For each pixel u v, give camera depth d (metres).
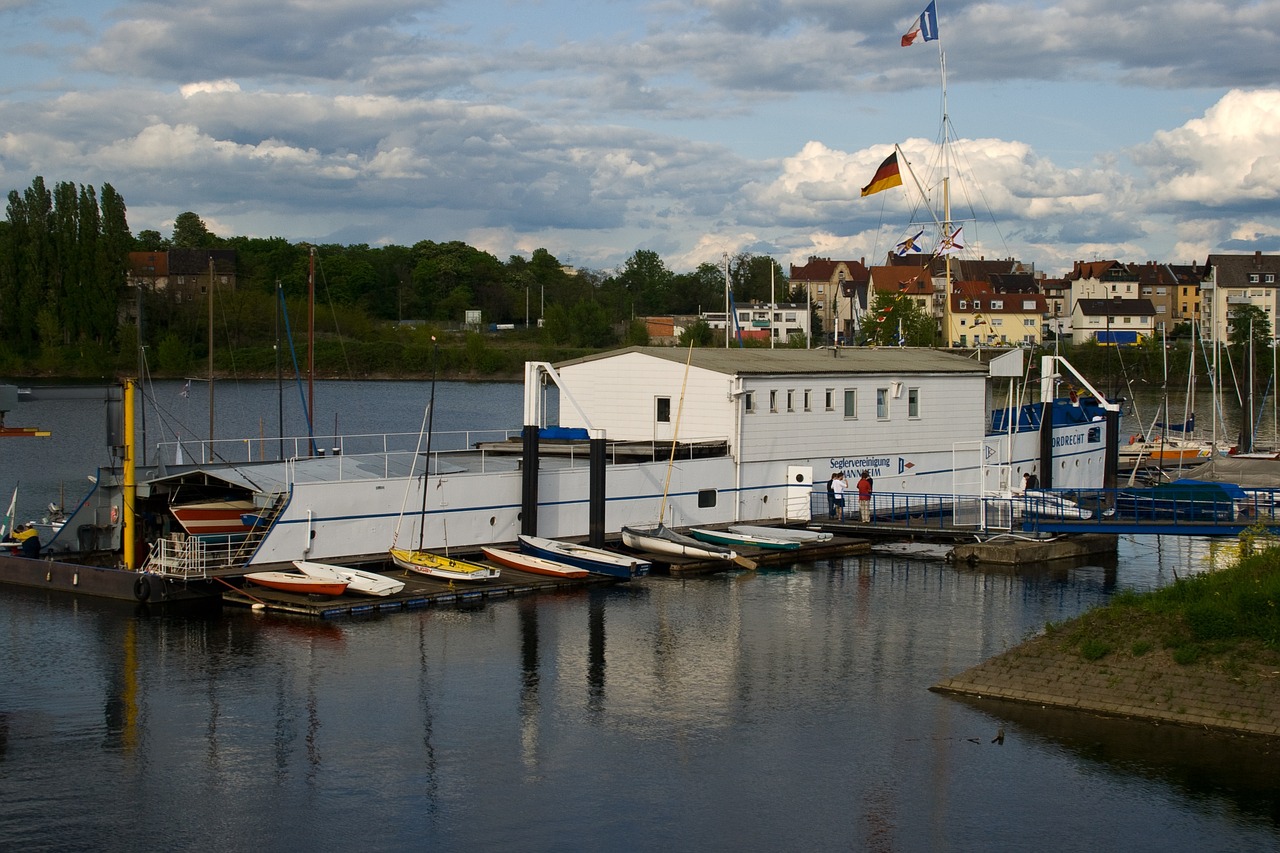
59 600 41.47
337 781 26.98
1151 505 58.34
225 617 39.34
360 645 36.56
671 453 50.97
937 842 24.25
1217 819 25.03
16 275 145.00
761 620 40.31
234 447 94.56
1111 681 31.09
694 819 25.23
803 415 54.56
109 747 28.75
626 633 38.41
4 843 24.05
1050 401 62.91
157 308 151.12
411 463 47.91
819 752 28.59
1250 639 30.70
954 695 32.38
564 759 28.23
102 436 107.38
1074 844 24.12
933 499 59.16
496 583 42.97
